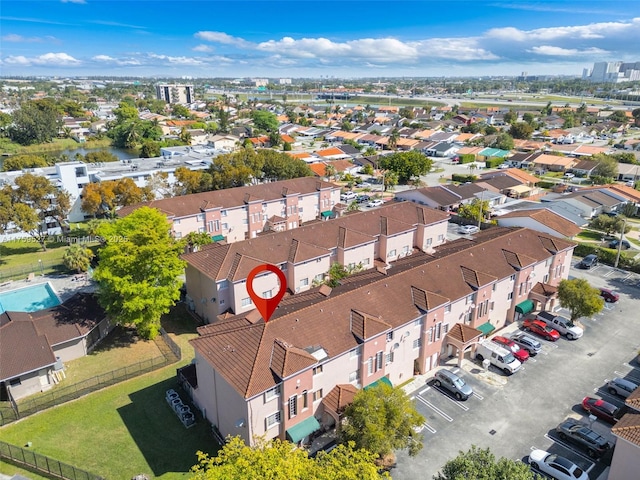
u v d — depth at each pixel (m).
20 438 38.72
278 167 113.31
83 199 87.00
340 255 65.00
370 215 73.81
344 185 131.38
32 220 74.50
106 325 55.53
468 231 92.00
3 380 42.09
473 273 51.84
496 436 39.22
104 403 43.38
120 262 48.84
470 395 44.12
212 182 102.12
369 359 41.69
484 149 171.62
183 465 36.06
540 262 59.53
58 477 34.41
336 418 37.75
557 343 53.28
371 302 44.56
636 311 60.75
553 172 144.25
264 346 36.94
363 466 26.00
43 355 45.22
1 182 94.38
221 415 38.47
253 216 87.81
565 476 34.25
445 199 103.69
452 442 38.56
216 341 39.47
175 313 60.72
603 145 185.88
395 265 57.94
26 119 198.62
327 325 40.84
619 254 73.56
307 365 36.00
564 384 45.94
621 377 46.84
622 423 32.56
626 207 100.88
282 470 24.33
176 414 41.97
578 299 52.56
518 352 49.75
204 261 57.78
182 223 79.06
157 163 117.81
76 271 72.38
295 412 36.78
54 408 42.56
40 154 183.12
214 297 55.31
